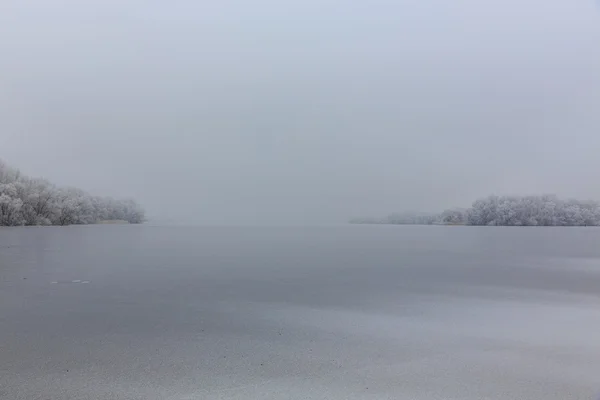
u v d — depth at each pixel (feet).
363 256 70.13
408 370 18.67
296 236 138.00
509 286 40.60
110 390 16.31
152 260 60.75
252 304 31.65
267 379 17.48
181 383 16.99
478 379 17.76
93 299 32.91
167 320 26.73
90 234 138.21
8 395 15.81
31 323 25.63
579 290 38.52
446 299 34.19
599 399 15.93
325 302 32.58
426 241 116.16
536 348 21.93
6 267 51.60
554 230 223.51
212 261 60.03
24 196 224.33
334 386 16.88
